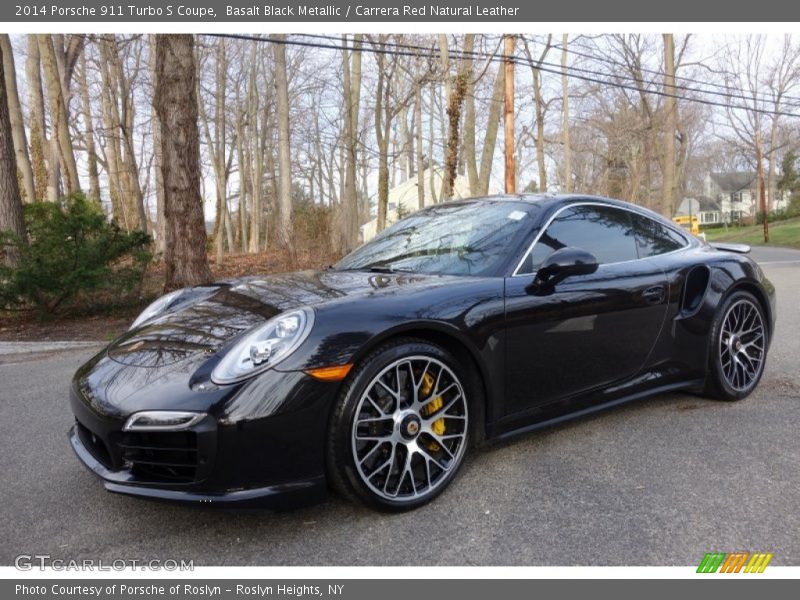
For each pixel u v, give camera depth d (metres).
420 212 3.76
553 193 3.35
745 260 3.79
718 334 3.50
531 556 2.03
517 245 2.83
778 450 2.87
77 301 9.36
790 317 6.62
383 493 2.28
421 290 2.49
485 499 2.44
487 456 2.88
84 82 25.78
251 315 2.45
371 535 2.19
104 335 7.54
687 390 3.51
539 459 2.83
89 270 8.63
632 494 2.45
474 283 2.60
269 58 28.36
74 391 2.38
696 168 61.84
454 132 13.41
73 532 2.29
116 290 9.45
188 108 8.72
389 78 21.58
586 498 2.42
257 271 15.78
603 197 3.38
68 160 18.78
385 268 3.03
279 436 2.08
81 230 8.95
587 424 3.29
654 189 44.56
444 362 2.43
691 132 45.38
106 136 23.12
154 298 9.95
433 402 2.45
